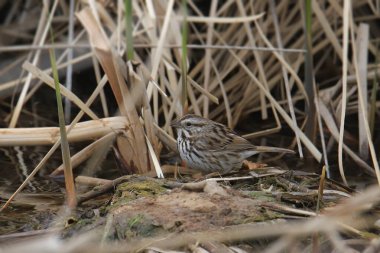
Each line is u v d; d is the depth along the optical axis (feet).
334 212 23.59
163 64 42.70
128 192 32.35
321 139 41.88
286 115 42.19
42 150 43.83
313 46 48.70
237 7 48.62
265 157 42.63
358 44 44.27
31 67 36.99
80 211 32.81
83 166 40.50
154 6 44.80
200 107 46.19
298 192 32.12
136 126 36.83
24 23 51.85
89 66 48.47
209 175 35.40
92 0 39.37
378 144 43.80
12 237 30.12
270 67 48.16
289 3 50.11
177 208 29.53
